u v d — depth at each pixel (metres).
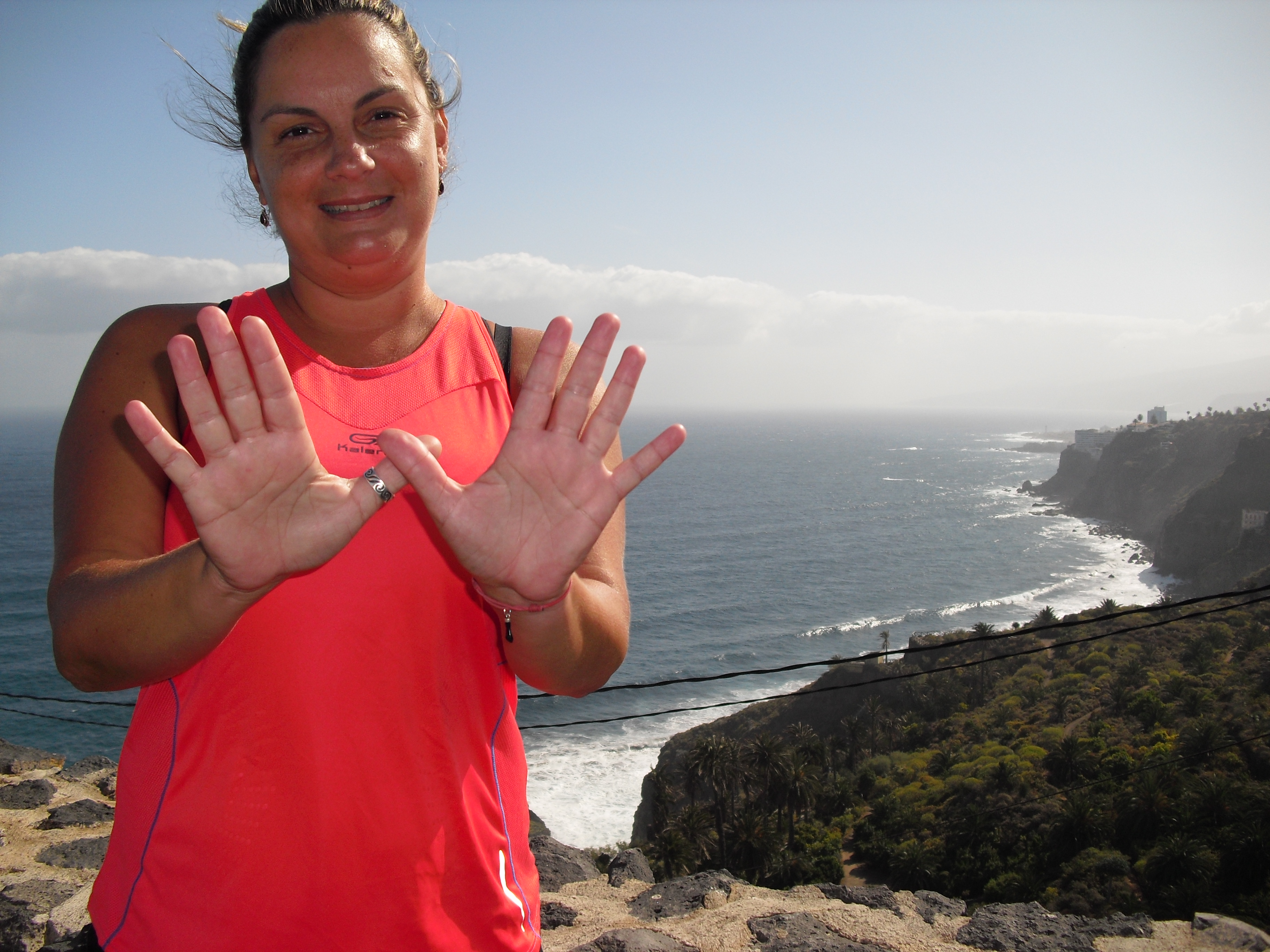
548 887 4.59
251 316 1.28
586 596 1.39
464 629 1.36
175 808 1.27
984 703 63.50
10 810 4.97
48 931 3.71
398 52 1.45
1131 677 59.44
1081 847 36.91
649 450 1.26
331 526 1.14
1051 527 166.62
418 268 1.48
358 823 1.25
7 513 138.25
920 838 42.28
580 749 58.62
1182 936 4.01
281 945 1.25
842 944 3.75
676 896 4.34
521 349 1.58
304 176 1.35
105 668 1.18
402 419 1.39
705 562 130.75
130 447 1.31
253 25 1.44
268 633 1.24
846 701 66.06
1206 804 35.47
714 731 63.56
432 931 1.30
